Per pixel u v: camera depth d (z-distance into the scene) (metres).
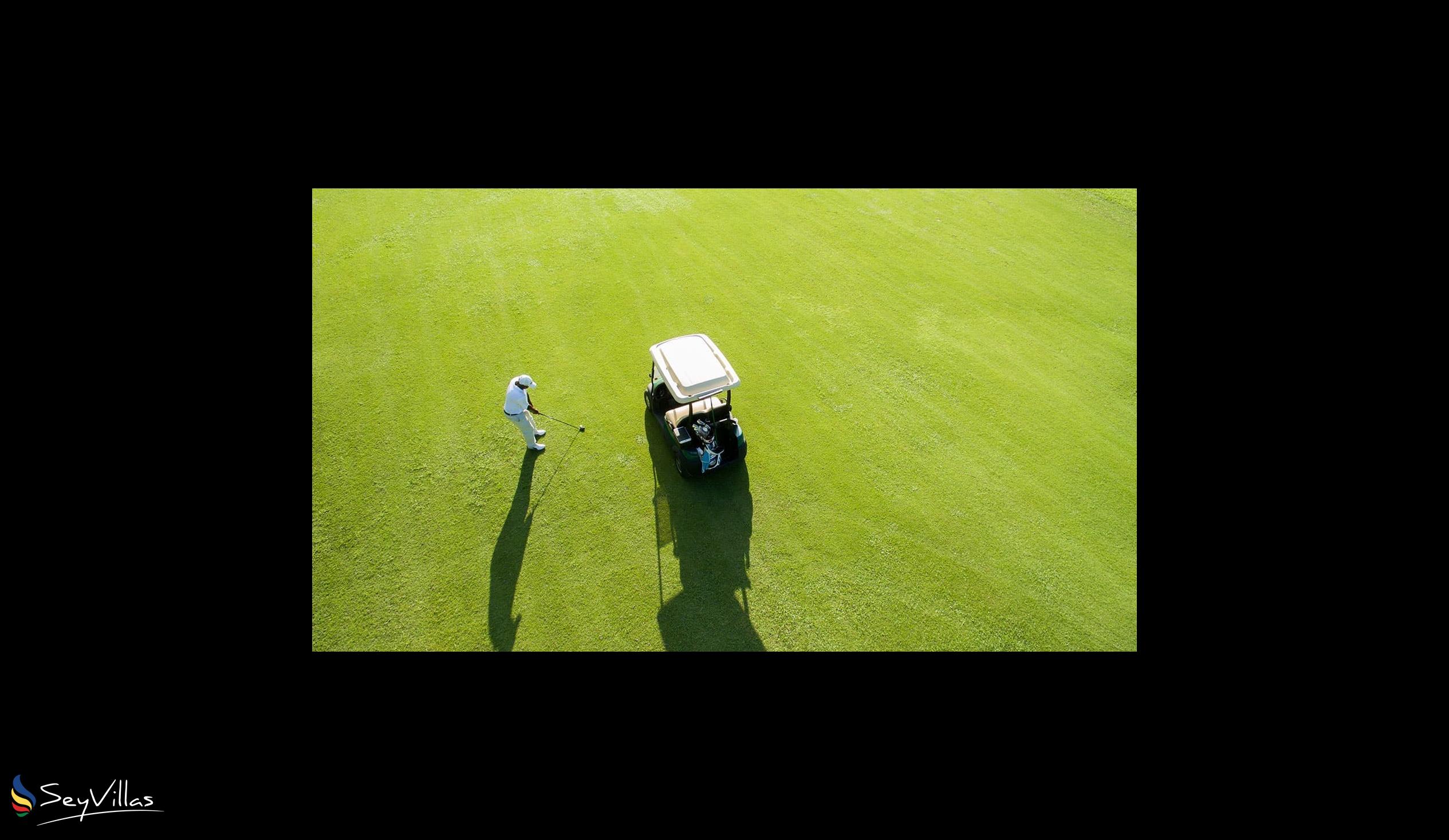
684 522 9.87
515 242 15.22
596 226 15.84
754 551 9.56
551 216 16.09
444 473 10.43
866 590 9.22
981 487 10.59
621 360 12.45
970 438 11.37
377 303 13.40
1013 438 11.41
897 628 8.87
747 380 12.20
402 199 16.36
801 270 14.85
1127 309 14.31
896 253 15.59
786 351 12.82
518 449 10.84
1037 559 9.67
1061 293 14.69
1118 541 9.93
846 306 13.96
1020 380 12.53
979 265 15.38
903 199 17.52
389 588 9.02
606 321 13.27
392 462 10.55
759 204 16.98
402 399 11.53
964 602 9.16
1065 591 9.32
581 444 10.93
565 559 9.39
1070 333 13.66
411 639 8.57
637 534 9.70
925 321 13.74
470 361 12.27
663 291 14.04
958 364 12.78
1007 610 9.11
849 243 15.77
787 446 11.05
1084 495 10.55
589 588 9.08
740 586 9.16
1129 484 10.72
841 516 10.06
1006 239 16.31
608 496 10.17
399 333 12.76
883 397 12.02
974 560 9.62
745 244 15.52
